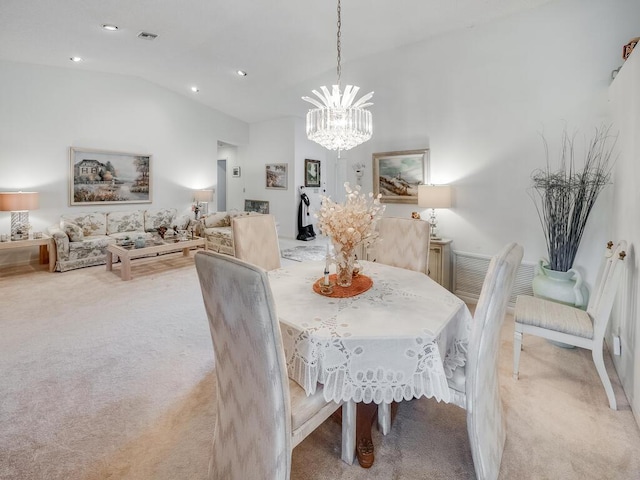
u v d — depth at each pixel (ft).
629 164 7.08
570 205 9.30
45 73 16.80
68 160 17.69
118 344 8.76
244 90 20.38
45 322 10.03
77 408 6.26
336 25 11.49
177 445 5.41
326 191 28.43
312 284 6.61
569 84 9.61
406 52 12.76
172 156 22.25
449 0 9.67
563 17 9.55
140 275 15.20
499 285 4.31
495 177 11.18
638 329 6.09
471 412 4.55
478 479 4.50
